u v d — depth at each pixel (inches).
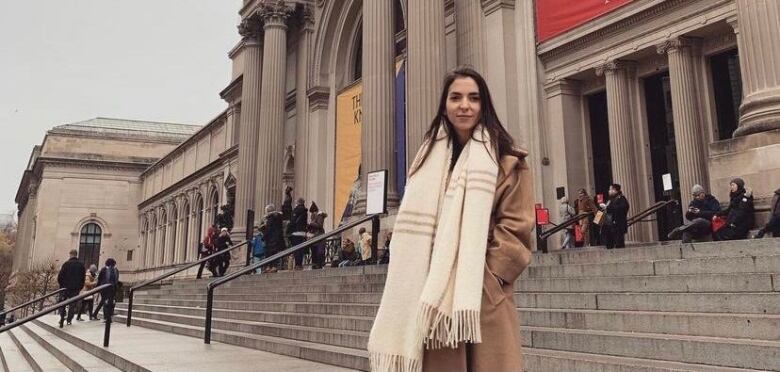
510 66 646.5
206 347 343.3
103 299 682.2
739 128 369.7
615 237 429.1
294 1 1072.2
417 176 87.4
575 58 608.4
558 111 619.2
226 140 1533.0
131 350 324.2
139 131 2738.7
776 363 155.9
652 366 168.1
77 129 2598.4
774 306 189.8
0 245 4333.2
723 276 218.4
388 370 78.3
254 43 1130.0
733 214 336.8
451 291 76.2
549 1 632.4
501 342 76.4
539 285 288.7
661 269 255.4
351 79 1018.1
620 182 563.2
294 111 1100.5
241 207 1042.1
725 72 512.7
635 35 554.3
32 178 2866.6
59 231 2426.2
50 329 583.5
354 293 385.1
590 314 226.2
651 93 584.4
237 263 965.2
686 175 501.4
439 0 655.1
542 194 605.3
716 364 168.9
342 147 946.7
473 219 78.1
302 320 369.4
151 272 2165.4
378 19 741.3
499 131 86.4
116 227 2522.1
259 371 239.9
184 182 1916.8
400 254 83.2
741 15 388.5
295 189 1045.8
